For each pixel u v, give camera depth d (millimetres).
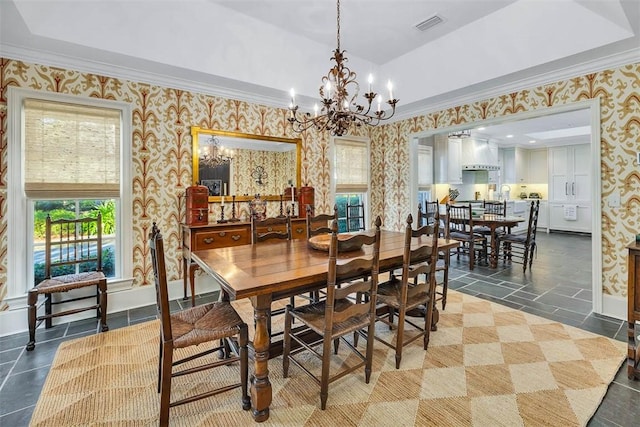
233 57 3188
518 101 3479
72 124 2844
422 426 1544
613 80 2826
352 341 2432
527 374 1965
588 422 1560
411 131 4699
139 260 3189
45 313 2656
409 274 2068
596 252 2961
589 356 2168
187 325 1713
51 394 1789
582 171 7750
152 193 3240
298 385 1886
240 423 1579
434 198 6625
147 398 1763
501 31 3031
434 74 3715
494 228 4680
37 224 2828
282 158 4121
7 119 2574
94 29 2520
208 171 3557
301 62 3572
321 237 2633
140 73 3092
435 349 2285
